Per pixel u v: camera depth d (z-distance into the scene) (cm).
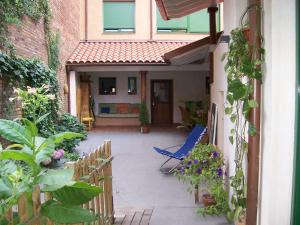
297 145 245
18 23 722
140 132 1305
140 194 537
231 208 409
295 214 247
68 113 1125
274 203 252
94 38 1528
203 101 1319
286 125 247
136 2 1523
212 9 676
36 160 149
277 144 248
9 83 645
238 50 300
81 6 1513
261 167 274
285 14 243
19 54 748
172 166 727
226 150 460
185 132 1284
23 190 146
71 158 713
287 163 248
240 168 322
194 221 413
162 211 453
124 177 646
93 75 1534
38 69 763
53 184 144
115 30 1537
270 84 253
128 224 407
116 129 1402
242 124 324
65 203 151
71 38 1315
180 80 1552
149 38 1530
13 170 151
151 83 1552
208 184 492
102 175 368
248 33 296
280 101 247
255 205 278
